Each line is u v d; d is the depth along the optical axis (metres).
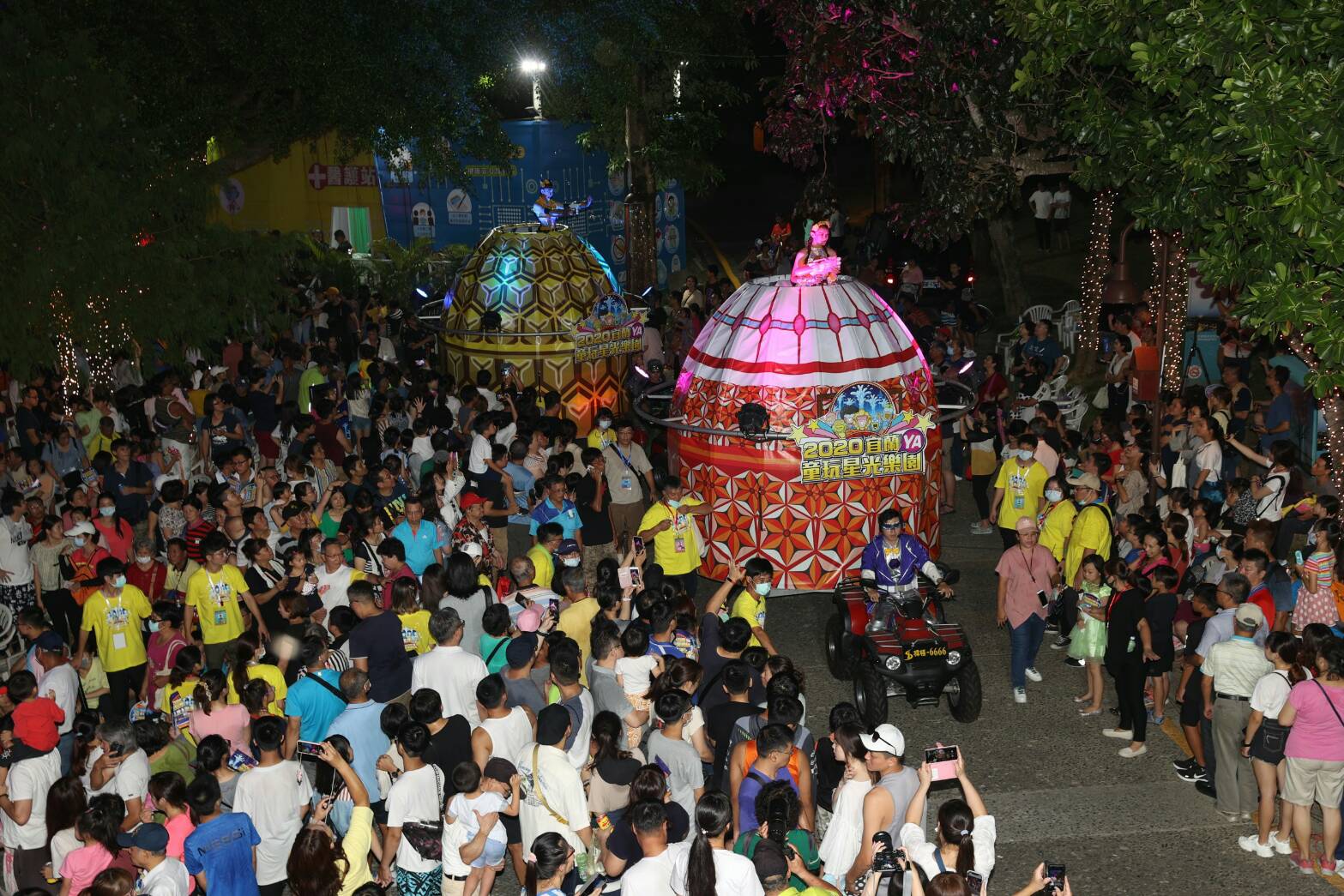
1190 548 12.96
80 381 17.56
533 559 11.79
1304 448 15.53
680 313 24.27
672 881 6.67
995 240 25.98
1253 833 9.87
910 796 7.51
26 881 9.05
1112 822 10.11
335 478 15.95
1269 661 9.69
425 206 30.16
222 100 22.61
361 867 7.62
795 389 14.65
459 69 22.17
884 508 14.84
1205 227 12.14
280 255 19.02
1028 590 12.16
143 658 11.40
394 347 22.89
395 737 8.30
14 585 12.78
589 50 23.02
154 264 17.16
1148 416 16.02
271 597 11.71
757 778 7.62
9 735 9.31
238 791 8.12
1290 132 9.21
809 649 13.84
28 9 17.50
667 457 18.00
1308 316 9.49
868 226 30.81
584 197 29.83
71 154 16.45
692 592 13.43
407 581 10.64
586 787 8.41
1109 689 12.59
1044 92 16.36
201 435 17.22
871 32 18.28
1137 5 11.59
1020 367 20.23
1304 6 9.54
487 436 14.96
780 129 21.44
